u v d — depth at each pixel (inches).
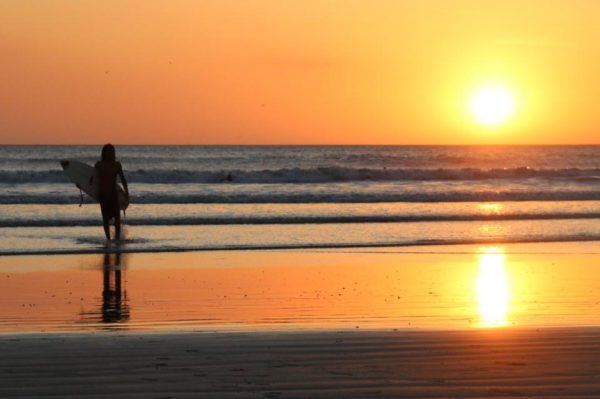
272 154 5167.3
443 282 785.6
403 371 363.9
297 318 589.9
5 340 447.2
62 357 395.9
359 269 877.8
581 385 339.6
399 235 1205.1
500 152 5851.4
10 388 337.1
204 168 3491.6
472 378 351.3
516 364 376.5
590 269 885.8
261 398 320.5
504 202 1780.3
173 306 648.4
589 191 1907.0
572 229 1294.3
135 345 427.8
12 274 827.4
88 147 6692.9
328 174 2240.4
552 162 3998.5
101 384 342.6
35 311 623.2
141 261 932.6
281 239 1144.2
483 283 779.4
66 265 896.3
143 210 1492.4
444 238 1175.0
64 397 323.3
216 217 1360.7
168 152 5644.7
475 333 457.1
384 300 677.9
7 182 2026.3
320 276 824.9
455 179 2345.0
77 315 605.6
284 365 377.4
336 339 440.5
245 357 395.2
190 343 432.8
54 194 1708.9
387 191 1918.1
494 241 1147.3
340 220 1382.9
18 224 1277.1
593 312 621.3
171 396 323.6
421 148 7347.4
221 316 599.2
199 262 929.5
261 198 1695.4
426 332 463.2
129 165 3577.8
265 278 810.2
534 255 1009.5
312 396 323.6
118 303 662.5
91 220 1307.8
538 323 561.9
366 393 327.9
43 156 4766.2
